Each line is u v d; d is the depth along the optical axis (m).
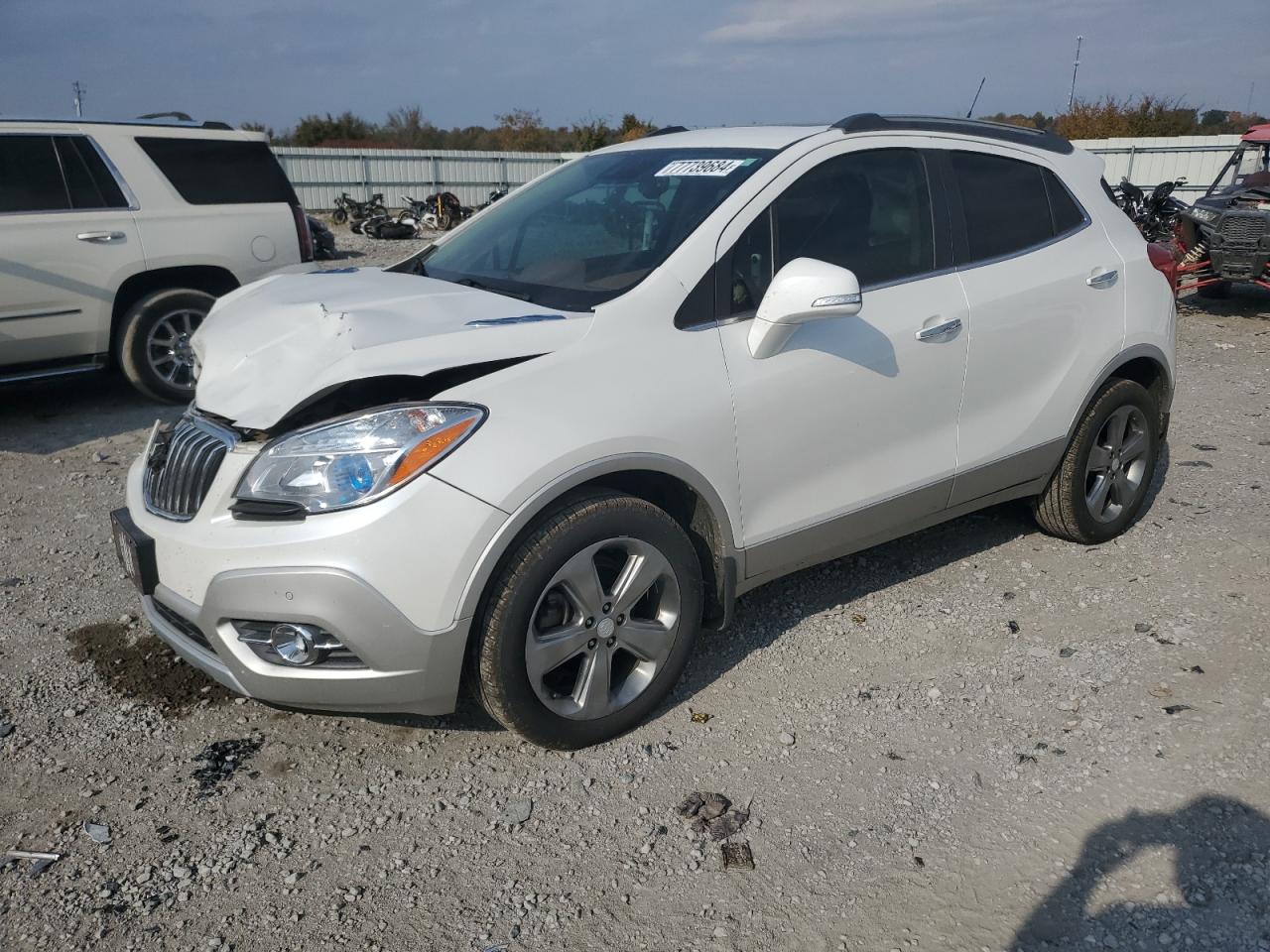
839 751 3.16
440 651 2.78
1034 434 4.13
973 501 4.07
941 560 4.50
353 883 2.65
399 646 2.74
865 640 3.84
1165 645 3.72
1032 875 2.62
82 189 6.91
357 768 3.13
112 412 7.31
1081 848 2.71
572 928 2.48
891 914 2.51
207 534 2.82
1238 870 2.61
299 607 2.69
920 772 3.05
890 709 3.38
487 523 2.74
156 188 7.18
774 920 2.50
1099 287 4.26
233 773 3.11
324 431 2.76
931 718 3.33
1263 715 3.26
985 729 3.26
